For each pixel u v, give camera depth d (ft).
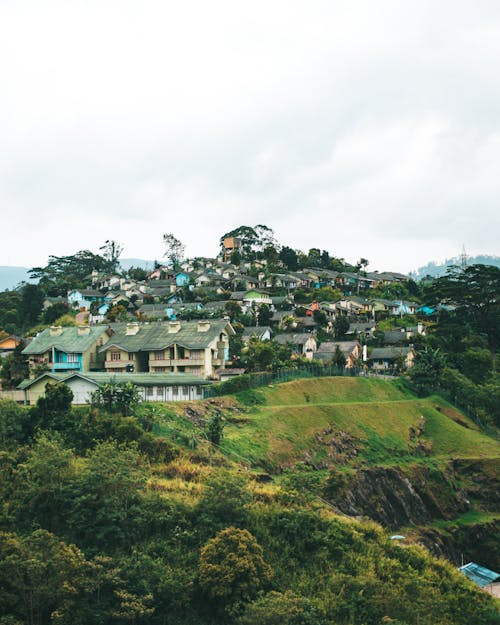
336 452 256.32
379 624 135.13
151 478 174.29
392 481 254.27
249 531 153.28
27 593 126.82
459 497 270.87
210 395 266.98
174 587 134.10
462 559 240.12
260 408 264.93
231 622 131.85
